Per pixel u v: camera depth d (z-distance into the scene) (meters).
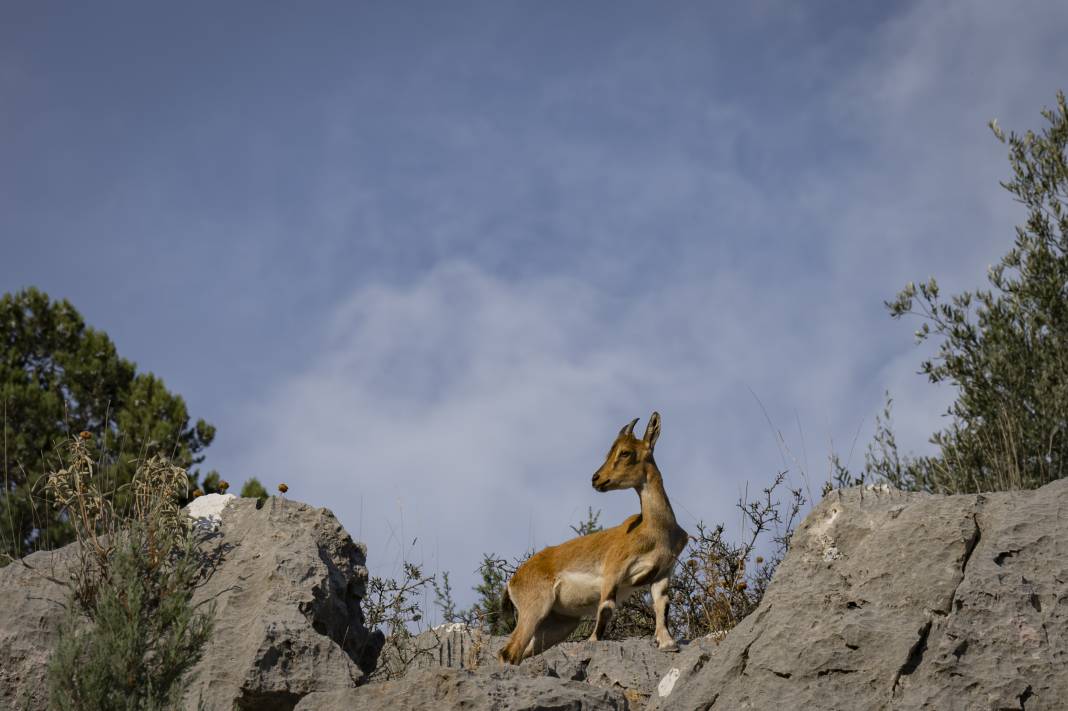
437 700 18.17
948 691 16.73
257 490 57.69
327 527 26.12
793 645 18.52
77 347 62.28
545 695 18.14
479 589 33.16
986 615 17.25
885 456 40.75
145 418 57.00
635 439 27.36
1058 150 44.28
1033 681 16.42
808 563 19.92
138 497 24.23
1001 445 38.00
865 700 17.38
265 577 23.73
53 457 44.91
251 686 21.25
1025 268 43.03
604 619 25.64
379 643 26.70
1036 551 17.95
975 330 42.84
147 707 18.59
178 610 20.42
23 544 28.08
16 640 22.44
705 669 19.42
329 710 18.83
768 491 29.44
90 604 22.47
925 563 18.66
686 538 26.58
